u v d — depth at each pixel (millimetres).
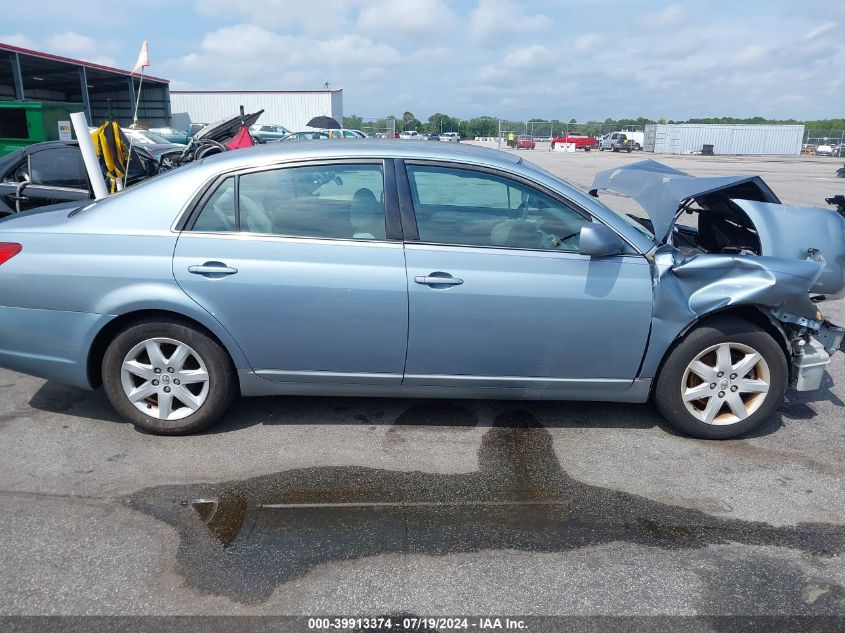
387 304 3424
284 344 3512
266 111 46875
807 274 3502
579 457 3588
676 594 2543
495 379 3619
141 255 3438
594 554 2775
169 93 41531
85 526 2889
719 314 3662
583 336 3518
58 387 4395
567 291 3449
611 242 3361
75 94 43000
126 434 3746
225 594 2492
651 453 3650
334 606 2443
